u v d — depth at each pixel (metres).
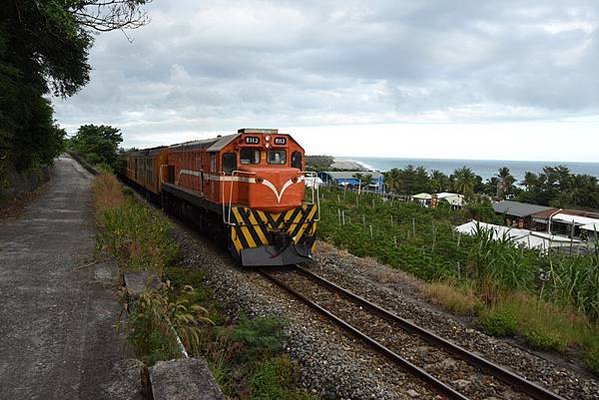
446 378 7.06
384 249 15.84
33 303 8.02
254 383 6.54
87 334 6.84
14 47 17.11
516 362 7.75
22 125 18.77
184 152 18.91
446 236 20.64
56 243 12.80
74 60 19.38
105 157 60.00
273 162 13.90
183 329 6.60
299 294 10.27
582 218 46.72
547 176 87.06
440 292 10.84
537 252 17.19
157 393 4.57
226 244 13.88
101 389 5.39
